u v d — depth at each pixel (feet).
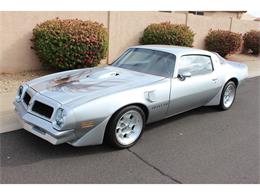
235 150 15.12
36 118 13.12
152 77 16.29
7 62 27.86
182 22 46.01
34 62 29.60
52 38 26.53
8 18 27.04
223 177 12.51
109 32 35.81
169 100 16.14
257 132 17.69
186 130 17.31
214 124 18.60
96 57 28.50
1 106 18.93
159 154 14.14
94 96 13.28
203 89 18.61
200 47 50.75
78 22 28.66
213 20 51.83
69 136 12.57
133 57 18.51
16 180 11.36
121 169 12.58
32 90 14.29
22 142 14.30
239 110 21.81
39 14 28.94
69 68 27.86
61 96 13.25
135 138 14.79
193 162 13.61
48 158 13.02
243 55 57.88
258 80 33.99
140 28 39.47
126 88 14.42
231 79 21.53
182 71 17.29
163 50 18.12
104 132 13.53
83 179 11.69
